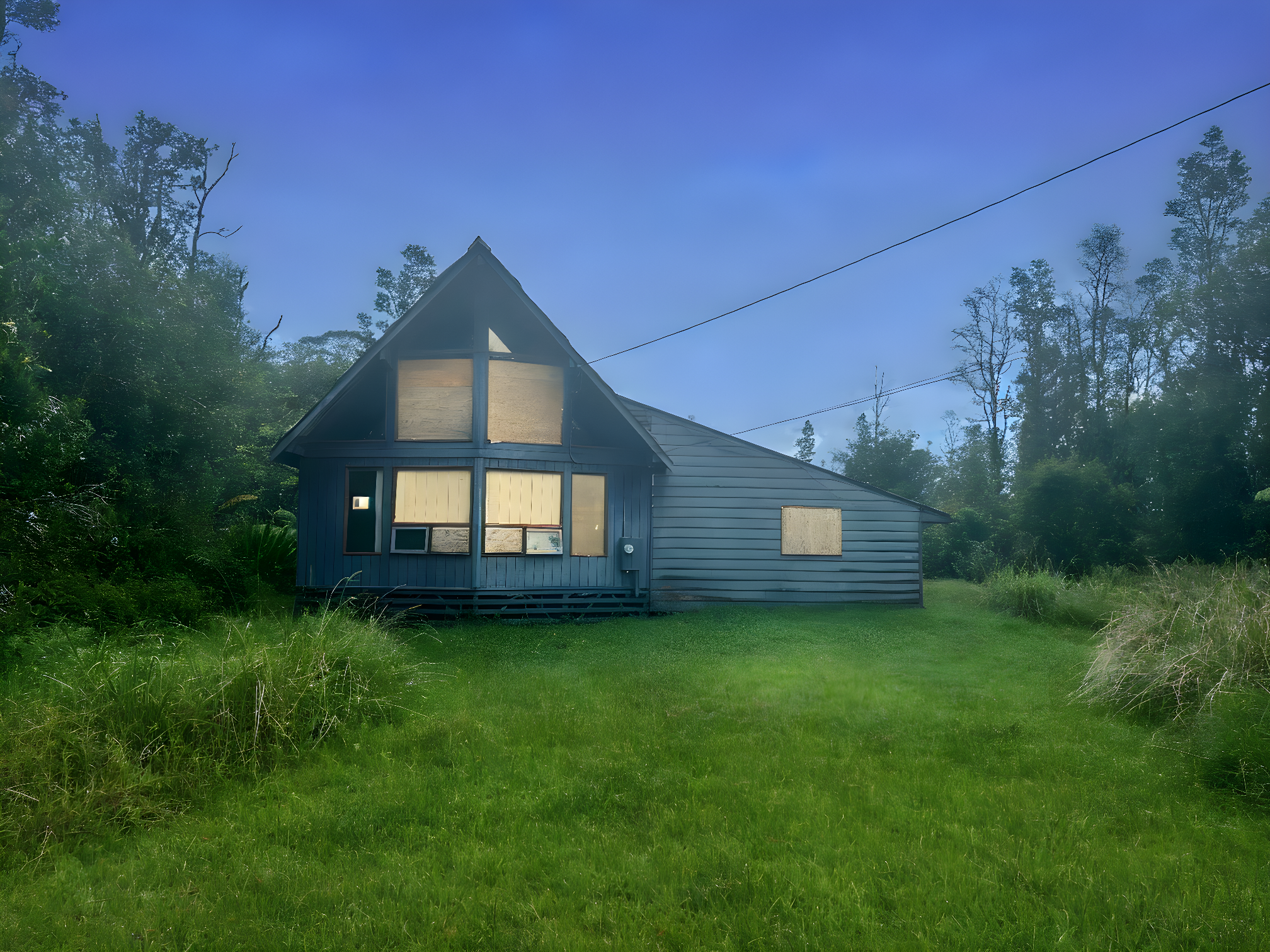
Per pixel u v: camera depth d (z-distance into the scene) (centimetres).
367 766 524
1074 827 413
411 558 1350
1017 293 3966
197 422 1669
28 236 1344
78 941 304
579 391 1470
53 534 996
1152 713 650
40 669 650
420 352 1384
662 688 789
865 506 1659
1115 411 3347
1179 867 363
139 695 512
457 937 304
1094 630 1273
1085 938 302
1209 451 2198
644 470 1505
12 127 1446
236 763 502
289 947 299
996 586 1664
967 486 3656
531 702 712
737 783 480
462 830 417
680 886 346
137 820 420
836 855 379
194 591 1158
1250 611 695
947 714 674
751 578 1598
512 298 1367
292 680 575
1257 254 2278
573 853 383
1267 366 2283
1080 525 2380
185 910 327
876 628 1289
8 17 1633
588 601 1424
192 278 2033
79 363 1446
